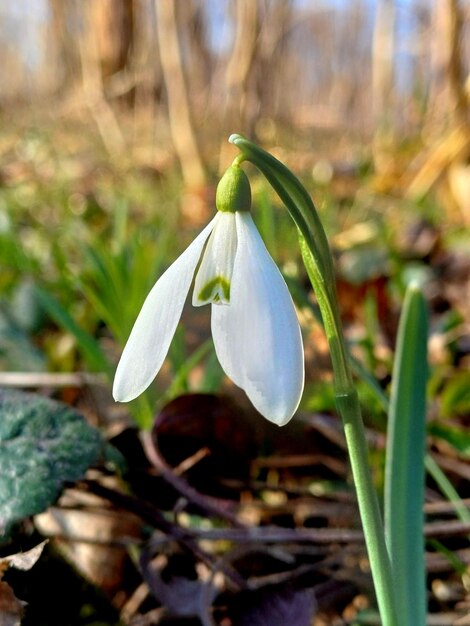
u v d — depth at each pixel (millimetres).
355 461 68
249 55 413
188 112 440
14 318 192
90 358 154
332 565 109
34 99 1017
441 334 204
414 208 369
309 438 135
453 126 358
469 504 122
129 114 613
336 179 478
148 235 279
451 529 108
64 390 165
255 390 64
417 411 89
